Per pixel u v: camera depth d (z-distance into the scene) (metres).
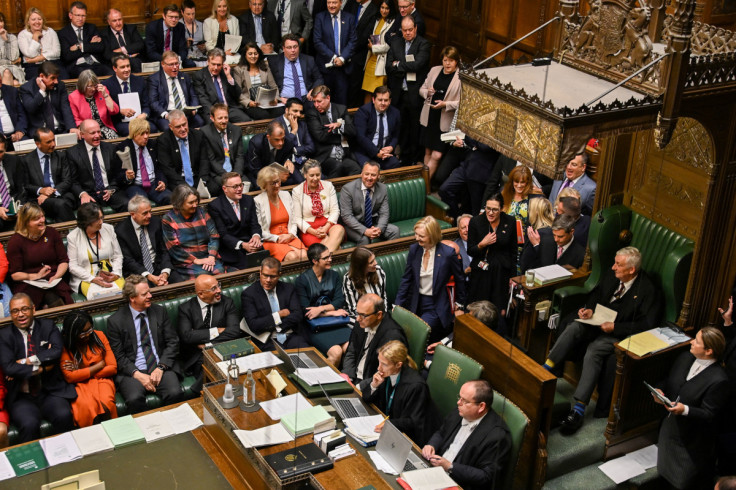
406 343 5.50
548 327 5.93
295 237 7.25
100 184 7.59
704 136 5.25
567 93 3.72
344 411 5.00
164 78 8.89
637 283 5.60
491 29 9.52
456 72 8.51
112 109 8.60
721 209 5.32
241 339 5.38
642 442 5.51
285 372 5.20
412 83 9.21
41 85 8.30
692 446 5.05
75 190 7.49
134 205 6.58
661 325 5.60
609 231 5.82
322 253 6.25
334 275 6.39
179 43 10.12
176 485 4.49
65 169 7.46
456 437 4.78
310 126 8.55
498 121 3.71
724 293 5.59
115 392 5.63
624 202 5.91
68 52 9.69
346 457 4.49
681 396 5.11
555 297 5.85
